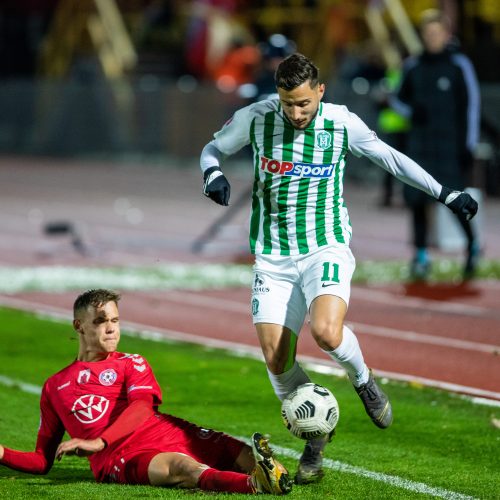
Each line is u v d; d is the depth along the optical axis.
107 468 18.56
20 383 28.34
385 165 20.27
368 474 19.98
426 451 21.89
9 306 39.38
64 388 18.58
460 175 42.69
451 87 42.06
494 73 85.25
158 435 18.61
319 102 19.81
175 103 101.25
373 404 19.88
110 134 106.44
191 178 93.12
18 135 114.44
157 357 31.14
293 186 19.78
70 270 47.22
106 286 43.34
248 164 94.94
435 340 33.38
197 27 104.44
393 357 31.12
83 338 18.77
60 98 109.81
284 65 19.06
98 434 18.48
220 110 98.00
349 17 99.62
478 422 24.25
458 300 40.00
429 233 52.72
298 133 19.67
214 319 37.16
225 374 29.12
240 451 18.62
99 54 108.94
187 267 47.88
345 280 19.52
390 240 55.97
